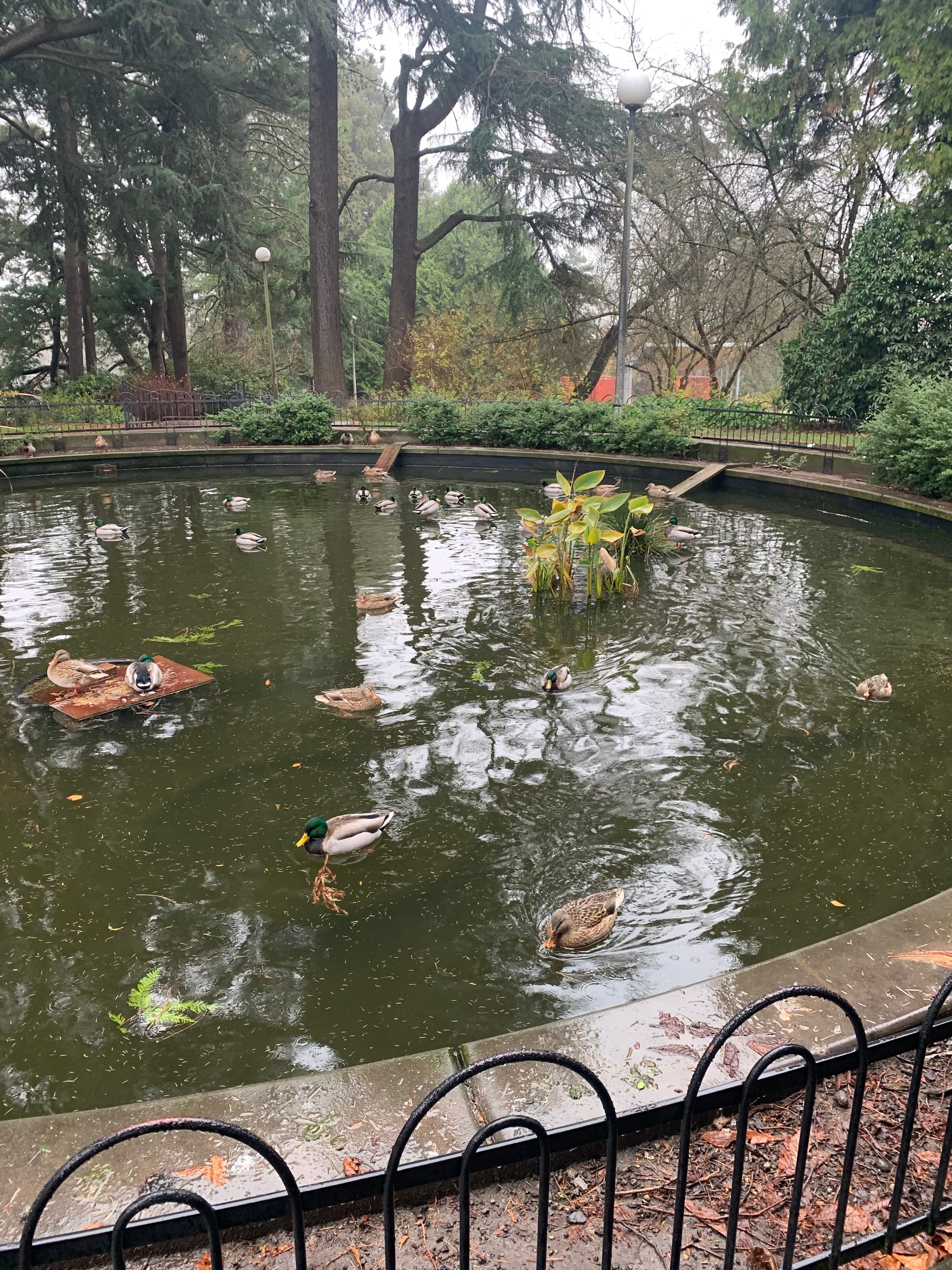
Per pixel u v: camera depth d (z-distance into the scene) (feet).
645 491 64.18
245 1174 7.89
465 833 18.07
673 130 89.40
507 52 93.71
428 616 33.12
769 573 39.24
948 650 28.68
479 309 118.62
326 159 95.04
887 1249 7.12
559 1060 5.79
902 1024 9.52
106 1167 7.98
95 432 80.43
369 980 13.94
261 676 27.04
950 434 45.27
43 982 14.02
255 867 16.99
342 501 61.16
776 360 135.44
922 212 61.00
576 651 29.04
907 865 16.75
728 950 14.43
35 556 43.73
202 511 57.21
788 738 22.29
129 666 26.04
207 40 93.30
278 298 125.29
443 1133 8.30
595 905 14.85
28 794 19.83
